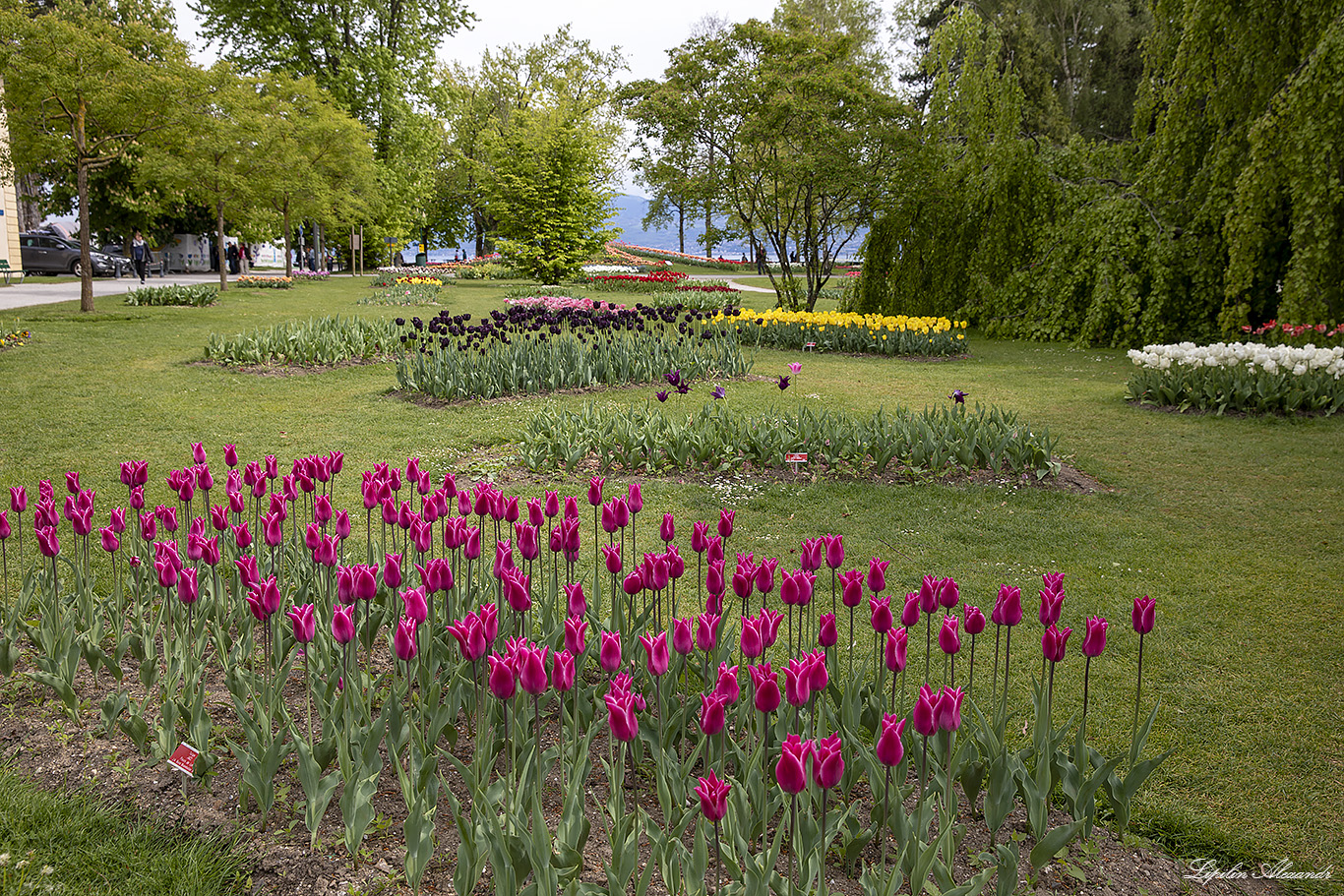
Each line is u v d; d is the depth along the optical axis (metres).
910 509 6.48
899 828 2.36
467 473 7.36
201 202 29.92
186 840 2.65
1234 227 13.79
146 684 3.19
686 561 5.47
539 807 2.17
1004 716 2.81
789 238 23.80
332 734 2.72
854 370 13.80
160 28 19.06
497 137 37.16
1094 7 32.00
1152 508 6.50
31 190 36.94
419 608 2.72
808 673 2.24
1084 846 2.67
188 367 12.48
